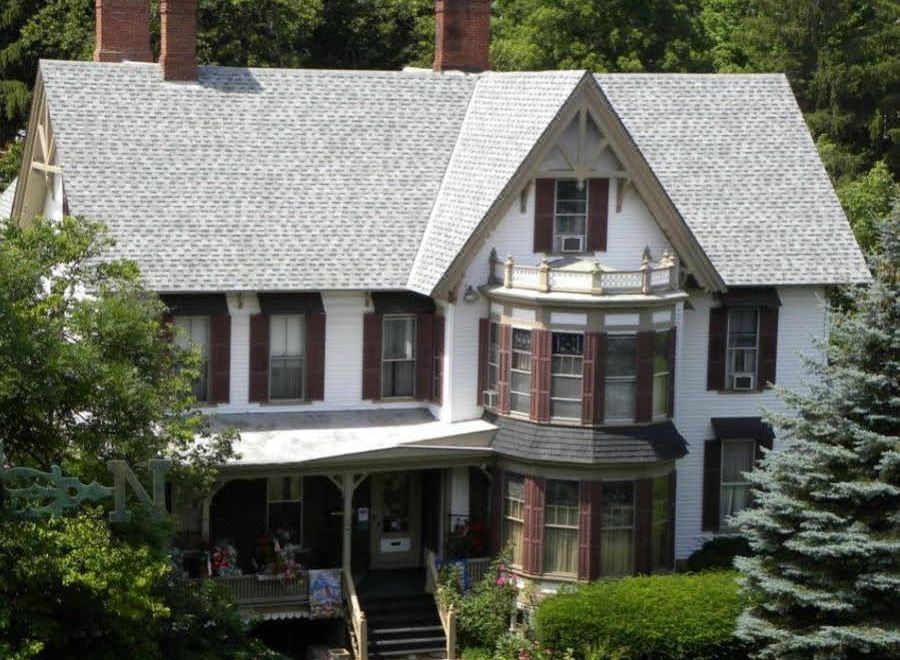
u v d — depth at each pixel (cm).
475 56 7100
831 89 10631
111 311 5094
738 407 6694
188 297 6247
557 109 6169
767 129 7075
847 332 5825
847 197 8406
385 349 6512
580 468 6081
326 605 6031
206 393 6312
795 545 5634
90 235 5334
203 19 9388
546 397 6112
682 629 5828
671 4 10125
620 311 6072
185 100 6650
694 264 6397
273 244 6384
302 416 6406
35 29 9756
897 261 5781
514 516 6228
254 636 6097
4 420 4800
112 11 6856
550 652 5856
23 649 4400
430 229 6556
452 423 6356
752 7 11988
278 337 6397
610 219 6353
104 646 4709
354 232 6506
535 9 10394
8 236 5197
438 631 6084
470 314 6341
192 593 5175
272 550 6144
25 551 4469
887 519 5634
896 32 10688
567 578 6144
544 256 6334
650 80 7100
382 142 6762
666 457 6141
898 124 10738
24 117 9838
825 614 5691
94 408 4906
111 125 6494
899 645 5556
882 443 5631
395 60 10600
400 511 6494
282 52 9706
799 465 5700
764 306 6650
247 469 5922
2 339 4669
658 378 6203
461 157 6694
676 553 6650
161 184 6406
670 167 6862
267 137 6662
